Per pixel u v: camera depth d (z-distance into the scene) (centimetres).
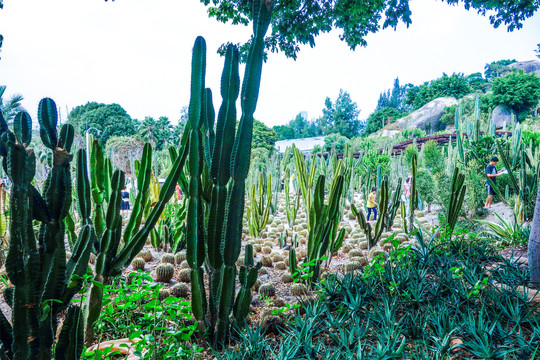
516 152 1022
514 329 252
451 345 254
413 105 7300
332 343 281
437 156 1230
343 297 348
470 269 385
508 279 372
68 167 179
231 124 281
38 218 167
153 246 687
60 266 173
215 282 303
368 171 1224
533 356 220
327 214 460
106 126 5900
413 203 727
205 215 323
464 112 4994
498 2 616
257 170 1271
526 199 695
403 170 1509
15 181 151
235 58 281
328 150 4072
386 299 307
